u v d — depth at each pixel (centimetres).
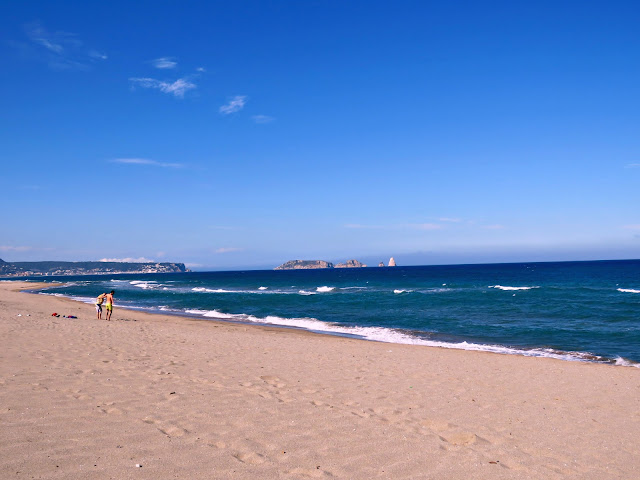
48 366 756
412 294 4053
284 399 626
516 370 996
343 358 1062
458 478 390
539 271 10769
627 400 741
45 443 407
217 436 457
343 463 408
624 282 5644
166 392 625
